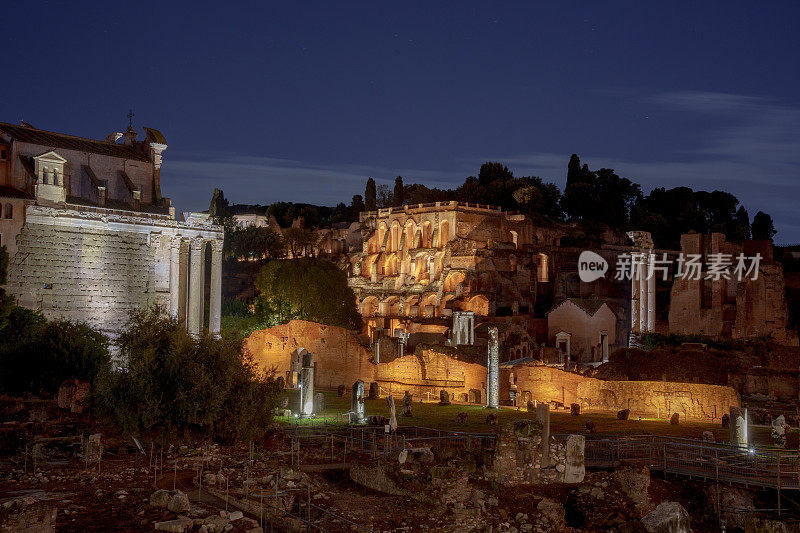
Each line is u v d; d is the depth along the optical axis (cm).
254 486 3647
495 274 14362
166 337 4084
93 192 9200
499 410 6850
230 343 4206
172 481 3619
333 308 11788
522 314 13575
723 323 12706
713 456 4578
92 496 3253
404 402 6350
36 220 7981
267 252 18300
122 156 9788
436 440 4878
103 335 7488
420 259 15612
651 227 18100
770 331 12656
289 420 5853
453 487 3891
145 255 8712
